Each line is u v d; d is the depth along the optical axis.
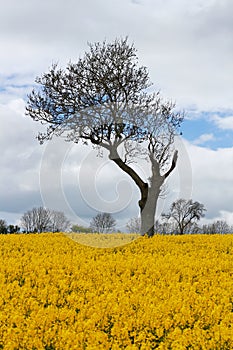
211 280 12.62
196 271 14.13
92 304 9.86
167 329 8.44
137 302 9.95
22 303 10.01
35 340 7.45
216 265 14.88
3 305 9.65
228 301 10.20
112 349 7.29
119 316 8.99
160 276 13.07
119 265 14.53
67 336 7.46
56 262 14.89
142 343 7.57
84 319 8.91
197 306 9.49
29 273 13.52
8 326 8.16
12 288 11.05
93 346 7.32
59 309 9.20
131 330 8.33
